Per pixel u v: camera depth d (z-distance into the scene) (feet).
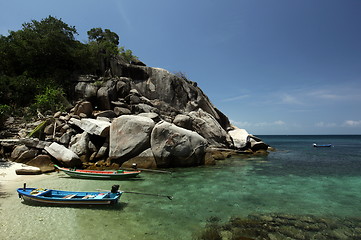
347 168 66.28
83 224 25.46
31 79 80.94
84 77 94.27
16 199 32.81
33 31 92.27
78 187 40.73
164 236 23.31
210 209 31.68
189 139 65.36
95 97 88.94
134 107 90.94
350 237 24.13
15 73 87.45
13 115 70.23
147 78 111.86
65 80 91.20
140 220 27.22
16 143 55.47
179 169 61.11
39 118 70.08
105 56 107.45
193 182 47.39
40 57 91.45
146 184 45.01
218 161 77.82
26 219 26.17
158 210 30.81
